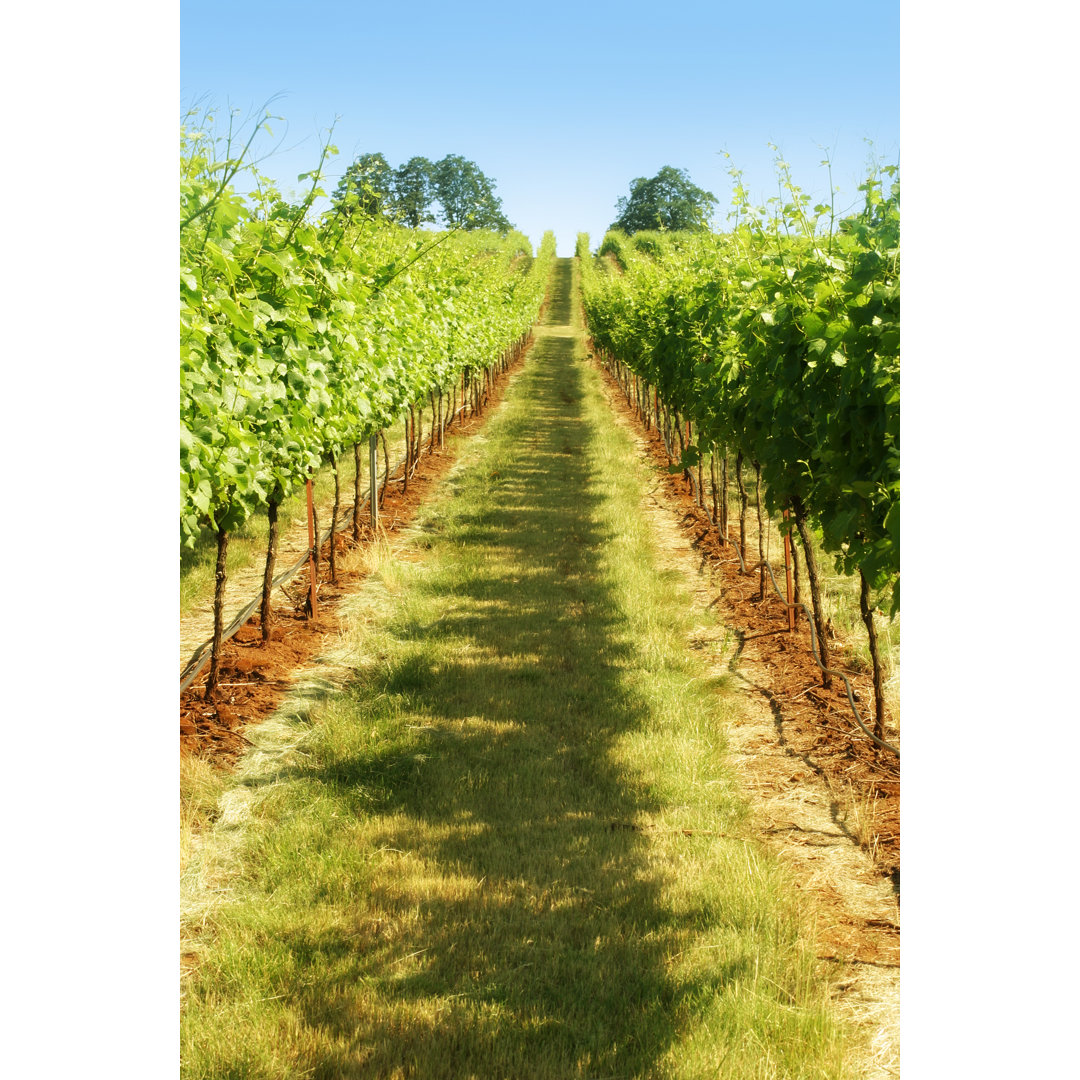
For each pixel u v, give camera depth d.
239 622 6.27
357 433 7.14
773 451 5.35
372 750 4.47
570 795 4.12
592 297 32.25
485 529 9.34
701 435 6.98
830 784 4.36
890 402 3.26
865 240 4.08
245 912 3.20
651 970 2.91
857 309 3.70
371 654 5.97
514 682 5.42
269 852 3.60
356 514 8.96
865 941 3.19
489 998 2.79
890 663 5.66
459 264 13.69
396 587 7.40
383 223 7.71
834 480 4.23
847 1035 2.69
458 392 19.78
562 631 6.35
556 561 8.18
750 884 3.38
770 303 5.46
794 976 2.93
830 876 3.63
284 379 4.93
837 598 7.11
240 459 4.31
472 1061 2.54
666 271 13.56
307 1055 2.55
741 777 4.49
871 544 3.96
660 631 6.43
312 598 6.70
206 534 8.70
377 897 3.30
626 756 4.48
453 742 4.58
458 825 3.83
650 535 9.55
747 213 5.79
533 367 30.03
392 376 7.62
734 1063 2.52
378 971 2.90
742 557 8.07
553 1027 2.66
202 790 3.99
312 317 5.48
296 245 4.90
